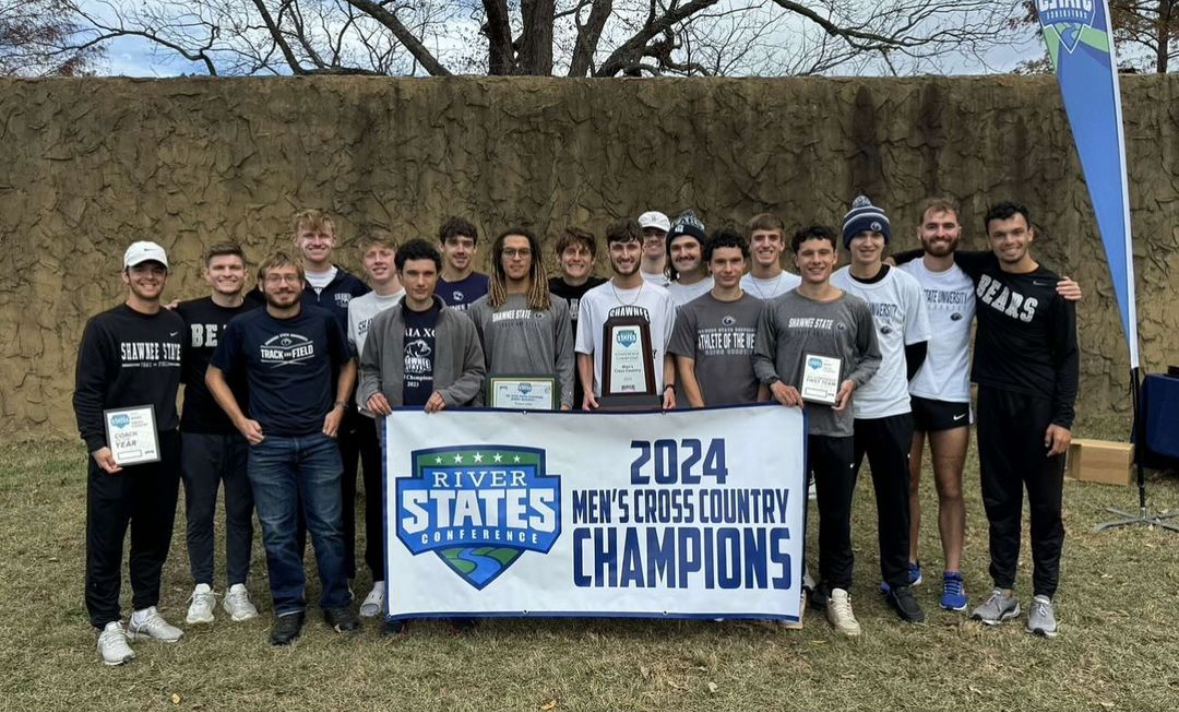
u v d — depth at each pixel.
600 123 8.23
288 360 3.69
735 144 8.25
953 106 8.20
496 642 3.73
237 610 4.02
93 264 8.07
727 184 8.26
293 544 3.80
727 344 3.95
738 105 8.23
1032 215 8.20
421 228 8.23
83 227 8.05
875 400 3.87
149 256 3.56
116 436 3.51
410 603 3.77
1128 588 4.29
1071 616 3.95
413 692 3.32
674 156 8.24
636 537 3.77
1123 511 5.58
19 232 8.02
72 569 4.71
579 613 3.76
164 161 8.09
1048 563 3.84
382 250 4.26
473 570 3.79
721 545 3.74
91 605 3.59
